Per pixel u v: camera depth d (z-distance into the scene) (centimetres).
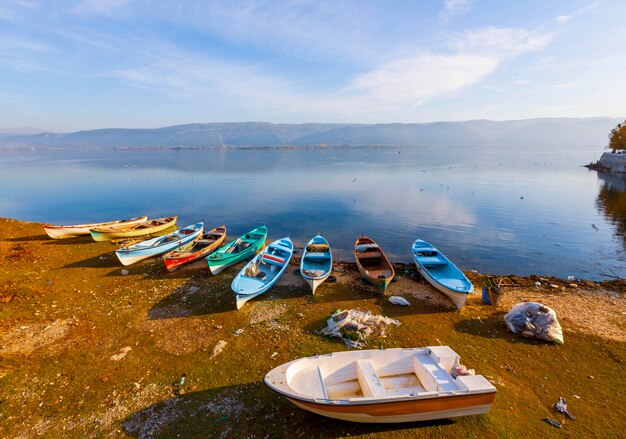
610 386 1162
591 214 4075
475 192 5669
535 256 2688
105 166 12338
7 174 9300
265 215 4188
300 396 923
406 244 3000
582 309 1755
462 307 1744
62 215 4316
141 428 971
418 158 15975
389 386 1070
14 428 963
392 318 1634
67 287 1902
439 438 932
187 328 1516
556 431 960
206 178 8212
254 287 1769
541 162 12481
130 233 2936
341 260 2592
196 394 1104
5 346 1323
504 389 1134
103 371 1209
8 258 2225
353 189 6169
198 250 2519
